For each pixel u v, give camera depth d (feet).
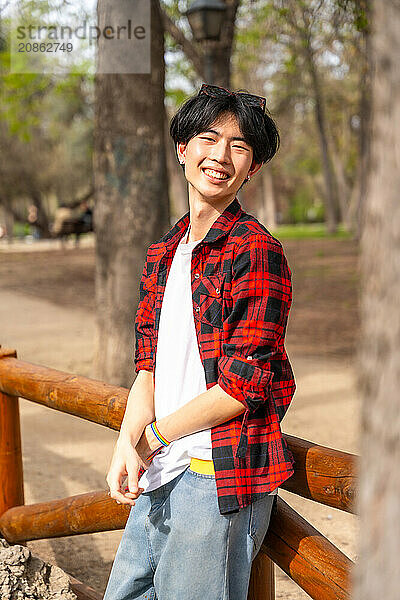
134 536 7.11
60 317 42.24
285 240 99.91
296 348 32.37
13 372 11.23
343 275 56.65
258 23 46.98
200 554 6.53
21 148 114.73
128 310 24.88
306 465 6.94
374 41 3.85
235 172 6.61
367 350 4.04
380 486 3.98
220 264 6.47
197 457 6.50
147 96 24.02
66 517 10.24
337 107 93.66
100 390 9.46
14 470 11.86
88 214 88.89
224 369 6.17
